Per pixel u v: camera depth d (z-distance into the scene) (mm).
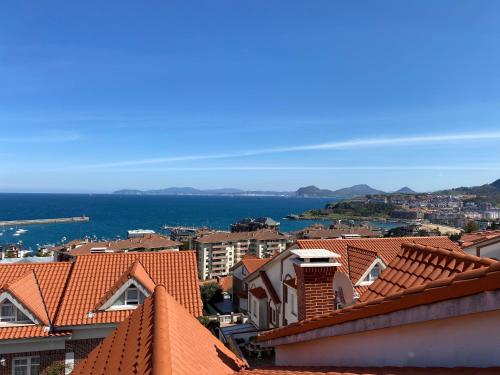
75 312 19047
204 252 124000
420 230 173500
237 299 61344
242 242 129375
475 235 28703
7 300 18078
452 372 4250
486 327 4219
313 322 7203
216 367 7352
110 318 18906
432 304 4586
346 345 6492
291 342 8039
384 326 5367
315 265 10719
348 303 20594
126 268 22422
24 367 18016
